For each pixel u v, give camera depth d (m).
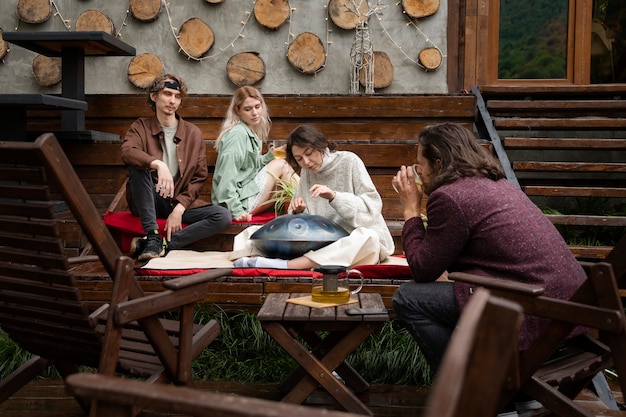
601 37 6.29
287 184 4.51
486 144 4.77
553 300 2.08
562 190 4.50
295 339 2.60
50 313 2.30
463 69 6.16
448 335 2.54
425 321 2.57
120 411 1.41
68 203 1.99
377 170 4.74
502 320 0.94
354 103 5.04
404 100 5.01
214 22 6.09
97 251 2.08
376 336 3.53
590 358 2.35
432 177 2.71
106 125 5.15
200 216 4.16
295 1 6.05
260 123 4.59
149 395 1.12
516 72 6.28
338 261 3.62
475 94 5.27
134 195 4.03
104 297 3.70
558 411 2.16
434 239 2.51
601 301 2.04
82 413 2.84
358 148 4.72
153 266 3.70
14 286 2.29
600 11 6.27
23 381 2.65
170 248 4.10
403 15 6.07
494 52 6.27
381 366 3.36
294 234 3.67
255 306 3.65
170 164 4.26
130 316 2.07
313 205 4.01
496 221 2.44
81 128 4.91
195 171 4.32
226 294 3.64
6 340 3.48
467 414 0.94
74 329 2.31
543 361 2.15
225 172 4.33
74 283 2.17
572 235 4.79
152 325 2.21
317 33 6.07
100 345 2.31
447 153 2.62
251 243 3.90
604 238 4.80
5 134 4.50
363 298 2.91
